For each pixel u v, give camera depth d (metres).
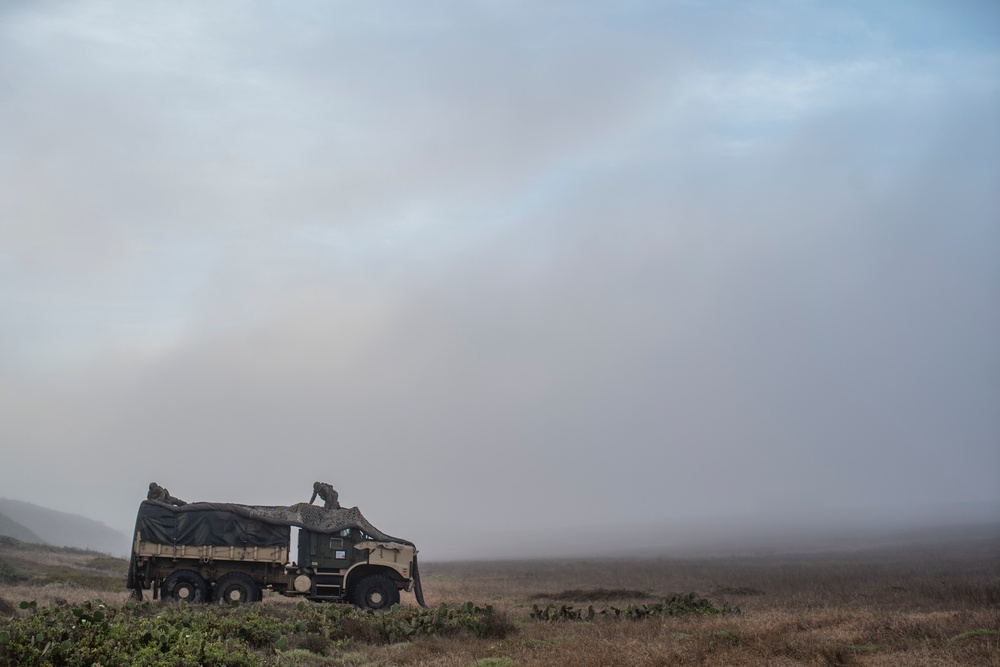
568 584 39.16
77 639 13.66
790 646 14.38
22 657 12.27
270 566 23.95
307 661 14.95
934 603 24.08
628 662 13.49
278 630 16.86
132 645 13.72
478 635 18.08
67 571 38.75
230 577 23.30
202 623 16.55
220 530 23.69
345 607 21.86
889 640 15.36
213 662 13.47
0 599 20.67
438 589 35.53
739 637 16.02
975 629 15.98
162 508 23.72
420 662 14.57
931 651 13.71
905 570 42.16
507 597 31.19
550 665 13.62
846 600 26.39
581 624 19.91
